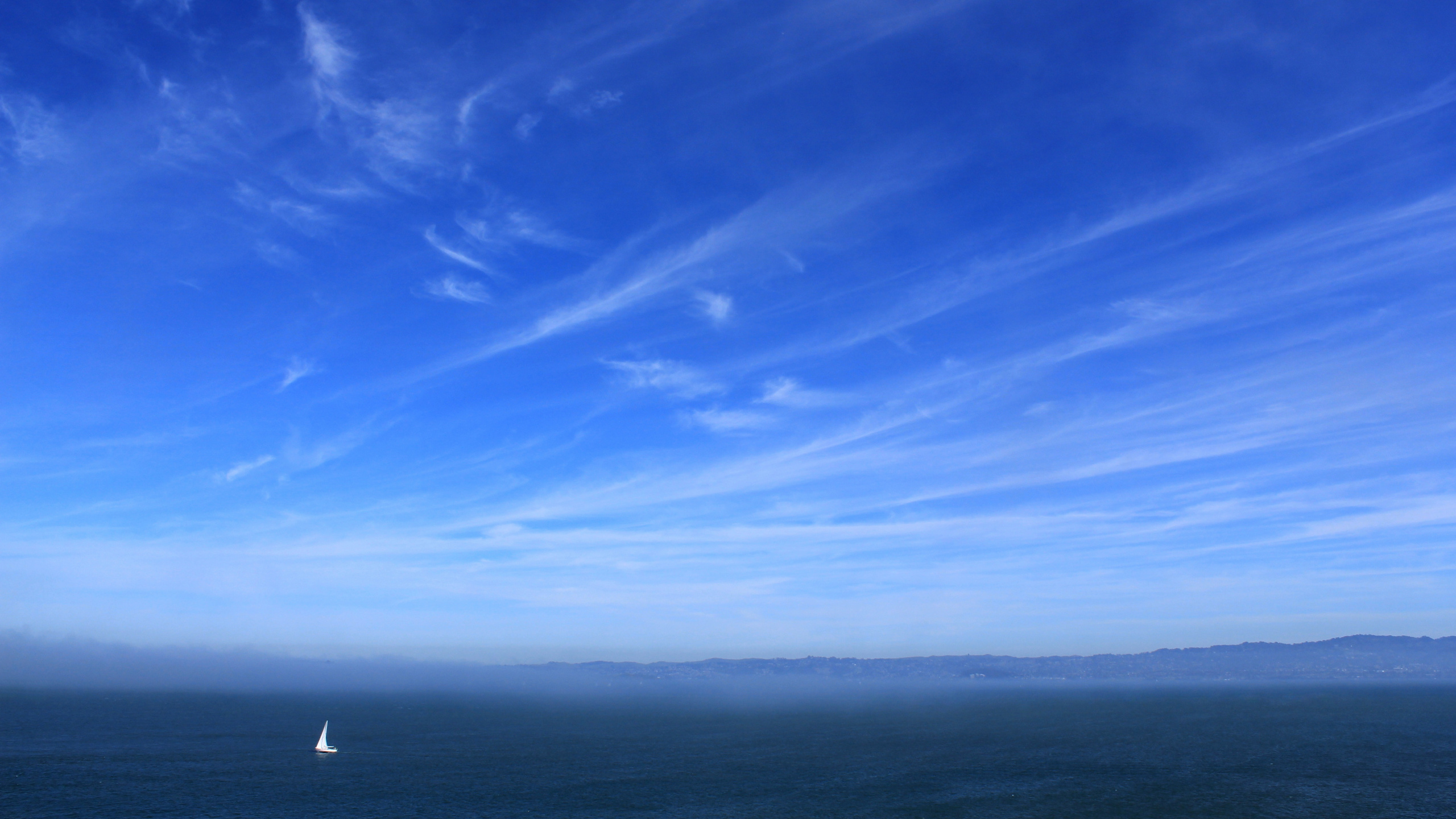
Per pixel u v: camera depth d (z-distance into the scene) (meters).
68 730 186.38
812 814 88.88
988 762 134.00
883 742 167.50
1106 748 152.50
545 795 101.38
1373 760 132.62
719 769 125.62
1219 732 183.62
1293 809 91.69
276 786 106.19
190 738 171.50
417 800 97.25
